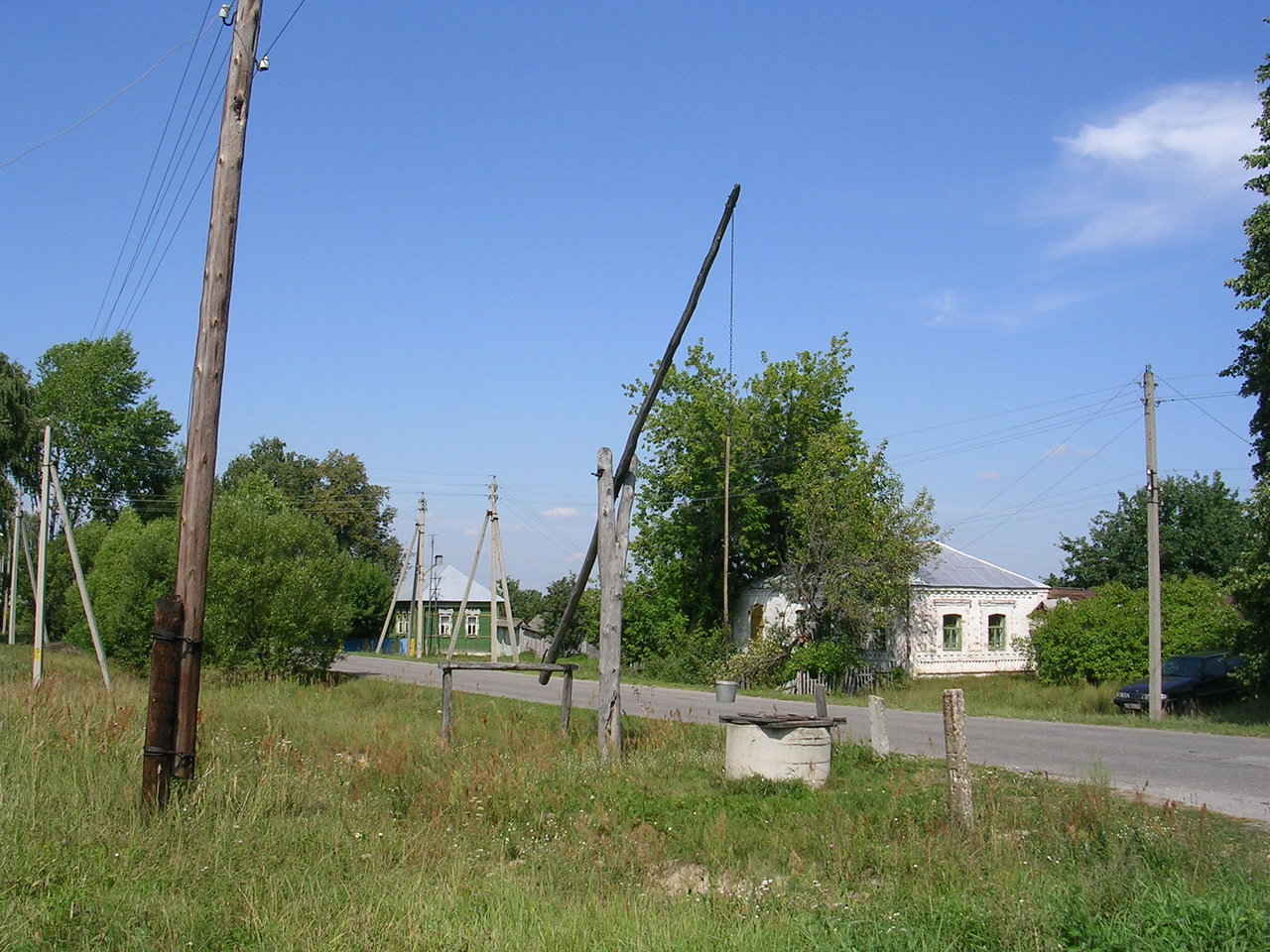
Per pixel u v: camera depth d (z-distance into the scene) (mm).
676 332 14242
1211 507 53969
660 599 46031
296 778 10188
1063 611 35031
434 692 26078
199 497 9617
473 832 9516
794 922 6371
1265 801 11773
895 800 10844
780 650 38281
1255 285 23172
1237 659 27047
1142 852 8172
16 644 52531
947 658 41594
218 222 9898
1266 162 23141
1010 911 6297
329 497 80188
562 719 16469
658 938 6121
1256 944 5801
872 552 37625
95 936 5902
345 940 6008
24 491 48438
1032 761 15203
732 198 13852
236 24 10062
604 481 14930
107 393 62281
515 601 72812
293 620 28922
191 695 9391
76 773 9508
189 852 7652
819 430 45344
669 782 12547
